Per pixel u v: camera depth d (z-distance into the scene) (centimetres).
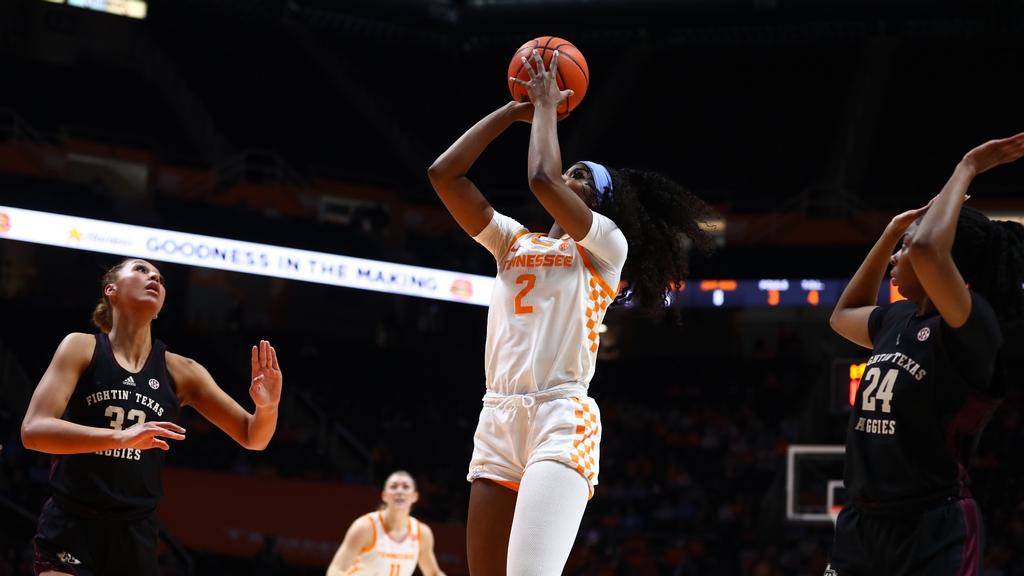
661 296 394
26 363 1794
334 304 2234
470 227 367
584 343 346
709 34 2155
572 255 350
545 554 316
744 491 1831
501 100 2484
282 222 1923
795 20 2000
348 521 1617
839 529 341
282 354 2098
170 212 1920
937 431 319
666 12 2047
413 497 758
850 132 2436
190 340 1984
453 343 2248
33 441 369
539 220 2214
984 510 1700
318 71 2486
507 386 345
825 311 2152
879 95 2483
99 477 384
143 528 395
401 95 2538
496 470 341
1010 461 1789
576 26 2114
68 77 2170
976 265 338
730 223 2197
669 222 392
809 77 2519
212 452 1717
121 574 390
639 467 1930
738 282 2105
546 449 329
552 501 321
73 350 394
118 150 2031
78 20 2169
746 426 2003
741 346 2211
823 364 1925
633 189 387
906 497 321
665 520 1772
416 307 2278
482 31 2148
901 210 2217
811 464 1177
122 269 414
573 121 2494
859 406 340
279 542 1574
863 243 2088
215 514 1550
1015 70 2423
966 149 2373
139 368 407
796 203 2236
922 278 311
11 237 1553
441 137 2497
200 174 2098
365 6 2106
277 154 2345
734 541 1688
